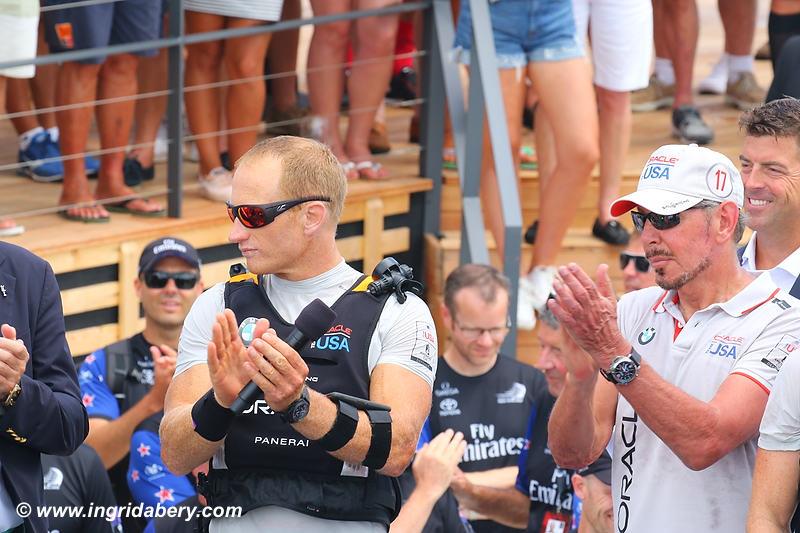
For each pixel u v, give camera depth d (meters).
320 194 10.23
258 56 23.00
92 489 15.38
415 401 10.20
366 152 25.03
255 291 10.55
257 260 10.23
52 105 24.36
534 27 22.56
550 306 11.04
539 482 17.42
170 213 21.75
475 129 22.62
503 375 18.67
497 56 22.88
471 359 18.44
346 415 9.70
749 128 14.10
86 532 15.30
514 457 18.34
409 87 30.81
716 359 11.59
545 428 17.48
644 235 11.88
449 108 23.75
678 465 11.69
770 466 10.88
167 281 17.67
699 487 11.61
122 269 20.84
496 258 25.23
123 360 17.92
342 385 10.19
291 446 10.16
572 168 22.95
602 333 10.98
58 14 20.48
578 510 16.47
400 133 29.02
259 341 9.32
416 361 10.34
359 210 24.14
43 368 11.70
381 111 26.61
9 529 11.47
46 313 11.79
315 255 10.39
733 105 32.09
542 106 23.14
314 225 10.26
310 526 10.23
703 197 11.59
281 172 10.13
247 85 23.02
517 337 23.83
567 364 11.76
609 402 12.51
